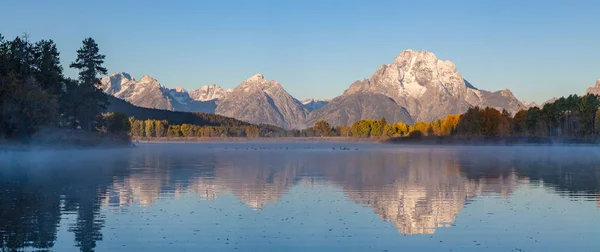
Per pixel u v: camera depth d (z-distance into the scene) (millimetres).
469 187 40875
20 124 91938
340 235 23859
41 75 100750
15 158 81062
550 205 31594
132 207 30766
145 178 48156
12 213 28594
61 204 31672
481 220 27094
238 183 43969
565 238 23203
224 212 29266
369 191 38531
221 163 73750
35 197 34531
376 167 64312
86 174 52250
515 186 41438
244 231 24531
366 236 23688
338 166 66562
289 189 39719
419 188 40281
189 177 49562
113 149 130250
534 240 22875
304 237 23516
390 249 21609
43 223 25938
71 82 117000
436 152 118938
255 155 104062
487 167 63469
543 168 61188
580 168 61094
